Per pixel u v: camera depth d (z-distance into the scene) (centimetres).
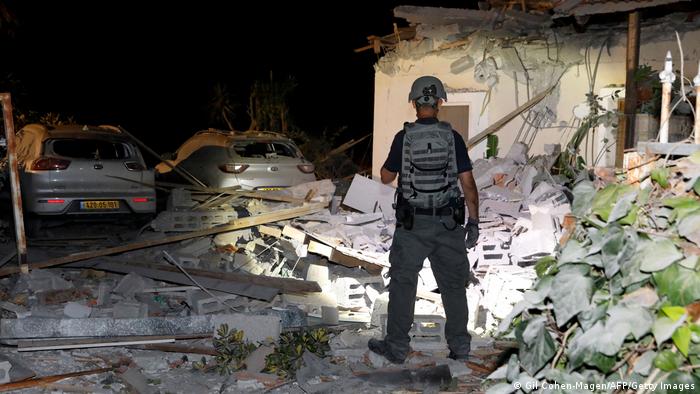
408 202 538
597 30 1089
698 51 995
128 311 615
